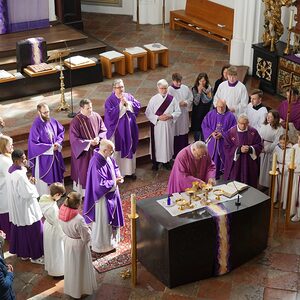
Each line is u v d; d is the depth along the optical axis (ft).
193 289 25.46
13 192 25.73
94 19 53.26
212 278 26.13
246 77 42.50
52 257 25.62
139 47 42.93
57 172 30.63
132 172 33.65
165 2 51.78
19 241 26.68
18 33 44.27
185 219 24.89
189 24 49.24
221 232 25.40
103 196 26.91
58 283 25.86
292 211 30.09
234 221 25.61
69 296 25.08
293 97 32.99
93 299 24.99
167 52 43.14
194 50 46.83
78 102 37.86
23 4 43.93
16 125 34.88
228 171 31.07
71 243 24.07
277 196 31.09
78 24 49.16
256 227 26.63
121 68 41.93
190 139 37.24
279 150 30.37
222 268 26.05
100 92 39.45
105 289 25.55
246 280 26.02
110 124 32.40
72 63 39.55
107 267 26.84
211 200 26.23
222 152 32.22
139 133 36.58
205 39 49.03
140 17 52.08
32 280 26.05
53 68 38.93
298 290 25.43
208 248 25.50
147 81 41.22
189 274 25.53
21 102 37.78
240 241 26.21
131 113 32.71
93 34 49.44
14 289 25.53
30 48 38.60
